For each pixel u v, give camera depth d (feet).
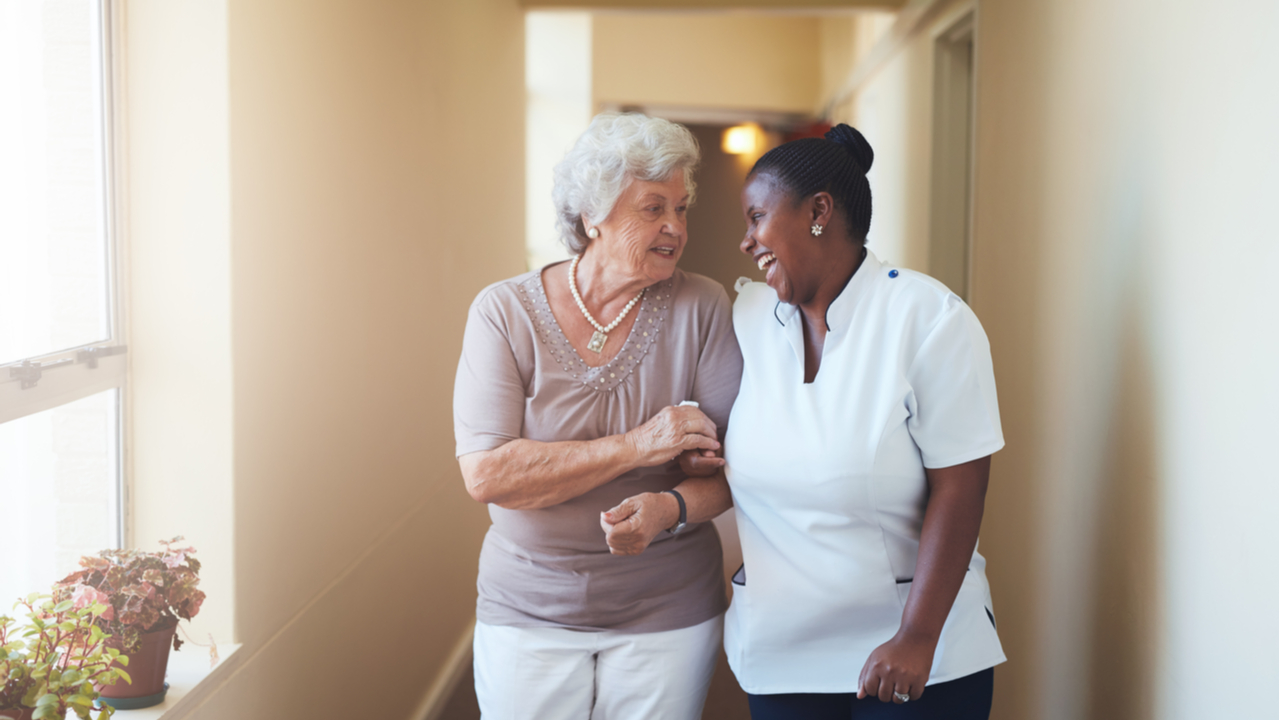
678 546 5.25
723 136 28.32
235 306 5.14
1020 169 7.45
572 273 5.14
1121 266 5.26
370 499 7.48
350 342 6.94
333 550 6.71
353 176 6.92
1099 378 5.57
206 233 5.08
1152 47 4.87
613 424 5.07
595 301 5.09
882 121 15.44
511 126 12.79
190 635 5.25
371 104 7.30
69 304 4.71
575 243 5.13
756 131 26.35
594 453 4.82
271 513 5.68
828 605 4.65
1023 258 7.30
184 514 5.19
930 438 4.43
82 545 4.93
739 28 23.40
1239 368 3.91
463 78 10.12
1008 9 7.95
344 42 6.72
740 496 4.86
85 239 4.81
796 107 23.85
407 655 8.63
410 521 8.61
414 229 8.48
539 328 5.07
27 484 4.53
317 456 6.37
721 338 5.19
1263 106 3.73
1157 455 4.73
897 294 4.51
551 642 5.15
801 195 4.40
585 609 5.10
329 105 6.45
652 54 23.15
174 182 5.06
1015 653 7.36
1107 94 5.52
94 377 4.80
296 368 5.98
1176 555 4.50
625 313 5.10
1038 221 6.91
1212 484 4.14
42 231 4.48
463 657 10.47
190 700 4.78
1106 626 5.40
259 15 5.37
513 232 12.96
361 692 7.36
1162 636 4.66
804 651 4.78
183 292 5.10
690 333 5.16
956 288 11.89
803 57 23.67
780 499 4.66
